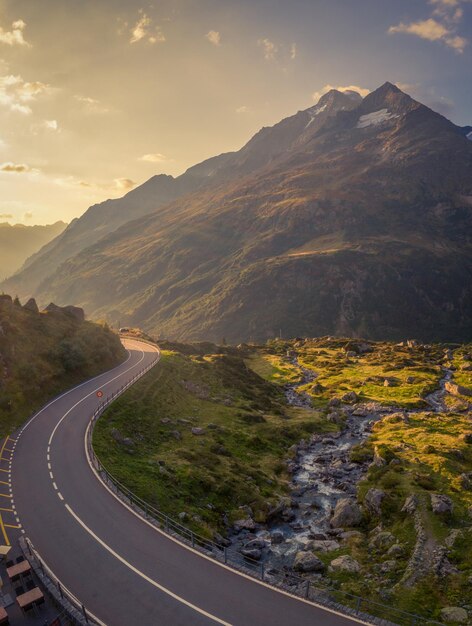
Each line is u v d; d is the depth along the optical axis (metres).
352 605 29.80
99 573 29.48
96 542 33.00
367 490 49.09
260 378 117.88
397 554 35.62
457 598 29.95
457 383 109.50
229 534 41.22
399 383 110.88
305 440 72.06
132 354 110.56
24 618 25.72
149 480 45.16
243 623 25.05
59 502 38.81
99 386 76.12
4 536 34.06
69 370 79.38
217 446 60.09
